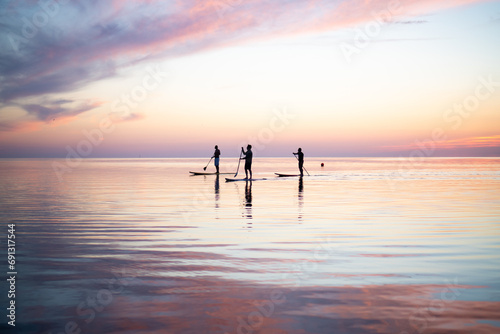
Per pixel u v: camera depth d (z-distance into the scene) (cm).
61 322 294
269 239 600
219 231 665
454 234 632
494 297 346
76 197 1205
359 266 448
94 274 419
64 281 394
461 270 430
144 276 411
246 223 743
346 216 823
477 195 1242
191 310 317
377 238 604
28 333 276
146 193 1333
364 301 336
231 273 421
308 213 866
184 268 442
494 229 675
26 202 1077
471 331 277
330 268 440
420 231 659
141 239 603
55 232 658
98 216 830
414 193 1312
